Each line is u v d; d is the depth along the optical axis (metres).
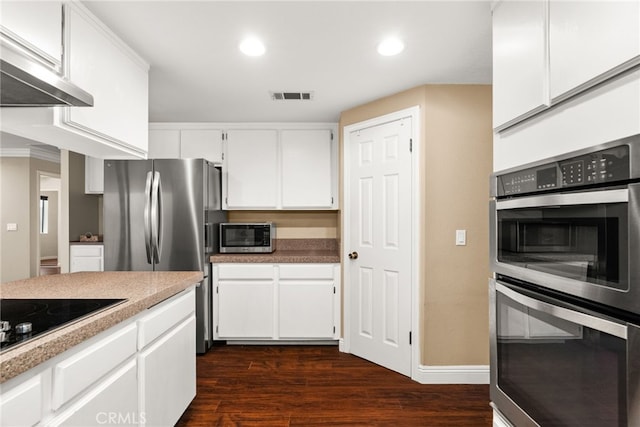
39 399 0.92
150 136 3.40
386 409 2.08
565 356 0.92
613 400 0.77
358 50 1.92
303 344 3.19
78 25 1.42
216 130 3.40
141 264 2.85
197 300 2.94
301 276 3.10
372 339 2.76
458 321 2.41
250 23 1.65
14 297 1.41
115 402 1.24
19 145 4.86
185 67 2.12
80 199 3.96
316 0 1.47
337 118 3.25
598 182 0.80
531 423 1.07
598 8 0.82
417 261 2.44
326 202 3.39
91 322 1.09
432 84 2.40
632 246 0.71
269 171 3.41
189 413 2.04
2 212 4.97
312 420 1.97
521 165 1.15
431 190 2.40
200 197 2.88
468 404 2.14
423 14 1.58
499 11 1.33
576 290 0.87
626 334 0.73
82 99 1.25
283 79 2.33
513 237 1.16
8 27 1.10
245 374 2.56
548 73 1.01
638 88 0.74
